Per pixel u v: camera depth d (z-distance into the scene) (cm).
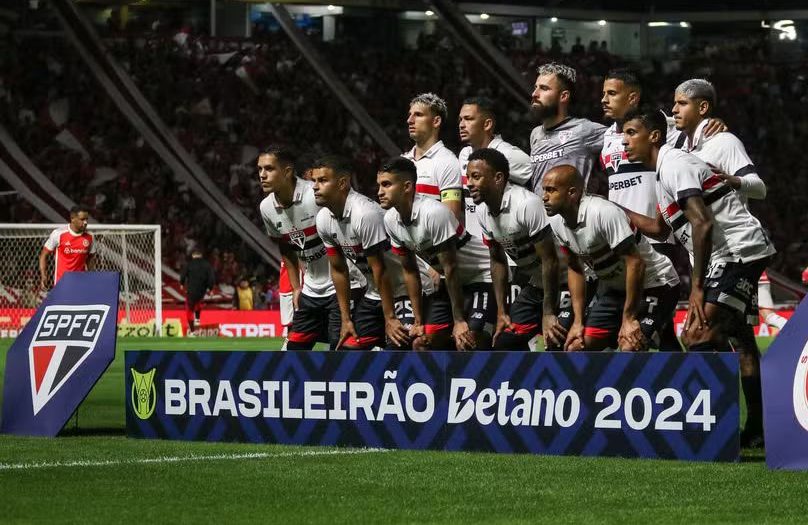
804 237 4428
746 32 5238
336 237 1071
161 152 4103
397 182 995
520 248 1016
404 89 4762
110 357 1000
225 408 955
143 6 4797
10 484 743
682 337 924
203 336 3173
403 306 1117
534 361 848
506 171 998
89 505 671
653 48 5294
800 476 742
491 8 5125
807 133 4916
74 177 4053
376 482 743
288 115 4506
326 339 1234
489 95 4859
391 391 896
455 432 876
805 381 765
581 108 4859
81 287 1025
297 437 929
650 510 645
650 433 812
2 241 3391
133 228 3034
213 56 4597
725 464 784
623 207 1062
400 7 4634
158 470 796
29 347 1027
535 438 849
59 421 1000
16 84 4241
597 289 1036
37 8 4488
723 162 977
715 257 932
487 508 657
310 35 5012
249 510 655
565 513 641
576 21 5256
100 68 4291
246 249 3978
